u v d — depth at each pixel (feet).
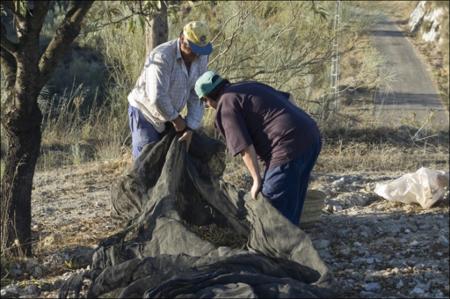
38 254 22.25
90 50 75.31
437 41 115.96
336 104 53.01
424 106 75.77
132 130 22.61
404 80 91.81
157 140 22.27
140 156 21.88
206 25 21.47
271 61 45.88
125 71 47.60
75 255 21.71
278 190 19.56
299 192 20.25
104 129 46.47
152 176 21.95
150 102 21.49
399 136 47.01
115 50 46.96
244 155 19.13
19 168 21.63
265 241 19.10
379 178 32.12
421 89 87.30
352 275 20.17
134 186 21.93
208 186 21.49
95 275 17.88
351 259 21.39
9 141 21.62
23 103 21.21
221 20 44.75
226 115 19.24
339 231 23.52
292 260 18.58
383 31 124.06
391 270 20.45
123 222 24.61
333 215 25.35
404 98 79.15
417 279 19.93
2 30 20.93
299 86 48.80
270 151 19.62
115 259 19.48
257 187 19.24
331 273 17.57
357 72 71.15
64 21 21.16
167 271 17.42
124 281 17.35
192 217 21.70
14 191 21.68
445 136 50.31
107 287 17.29
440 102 79.20
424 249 22.09
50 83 68.18
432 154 42.29
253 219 19.54
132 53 46.47
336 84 53.26
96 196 30.58
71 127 47.52
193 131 22.15
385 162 37.45
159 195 20.58
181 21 42.83
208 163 22.04
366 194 27.86
